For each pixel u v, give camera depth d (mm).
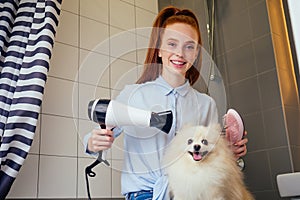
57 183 1256
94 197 1319
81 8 1476
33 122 1050
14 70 1094
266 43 1391
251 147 1366
